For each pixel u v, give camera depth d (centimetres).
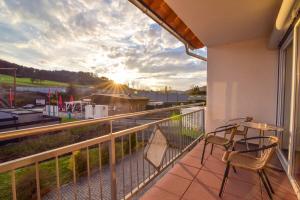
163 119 334
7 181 331
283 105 421
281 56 442
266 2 296
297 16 291
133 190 253
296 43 310
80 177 394
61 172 393
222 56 534
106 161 414
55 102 1489
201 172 325
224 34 447
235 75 518
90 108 1534
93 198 361
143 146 286
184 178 305
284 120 412
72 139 429
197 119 521
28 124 862
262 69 487
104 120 202
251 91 500
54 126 148
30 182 334
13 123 807
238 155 273
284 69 421
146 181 278
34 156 138
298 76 309
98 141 197
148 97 1742
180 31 450
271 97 478
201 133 550
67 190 381
